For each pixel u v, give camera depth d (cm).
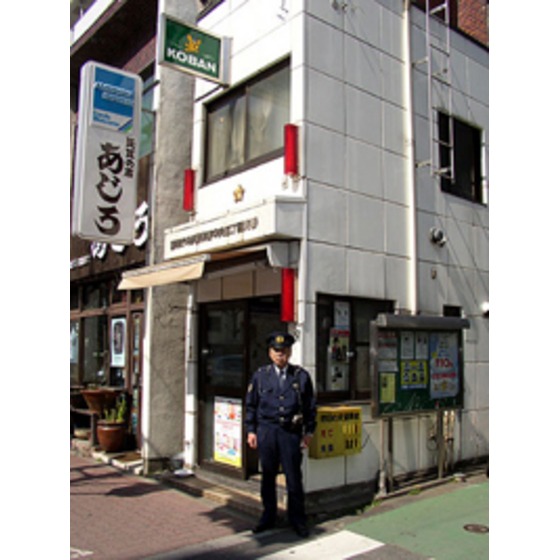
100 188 683
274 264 596
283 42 657
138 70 945
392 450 674
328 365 634
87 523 570
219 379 724
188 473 727
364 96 693
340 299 651
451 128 790
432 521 569
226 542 518
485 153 884
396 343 654
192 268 600
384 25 733
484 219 862
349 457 627
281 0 666
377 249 684
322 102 642
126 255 851
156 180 795
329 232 630
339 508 595
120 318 928
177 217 809
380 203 695
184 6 846
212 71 716
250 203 625
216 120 767
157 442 762
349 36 683
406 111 747
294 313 598
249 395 561
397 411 646
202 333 753
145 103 863
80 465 818
